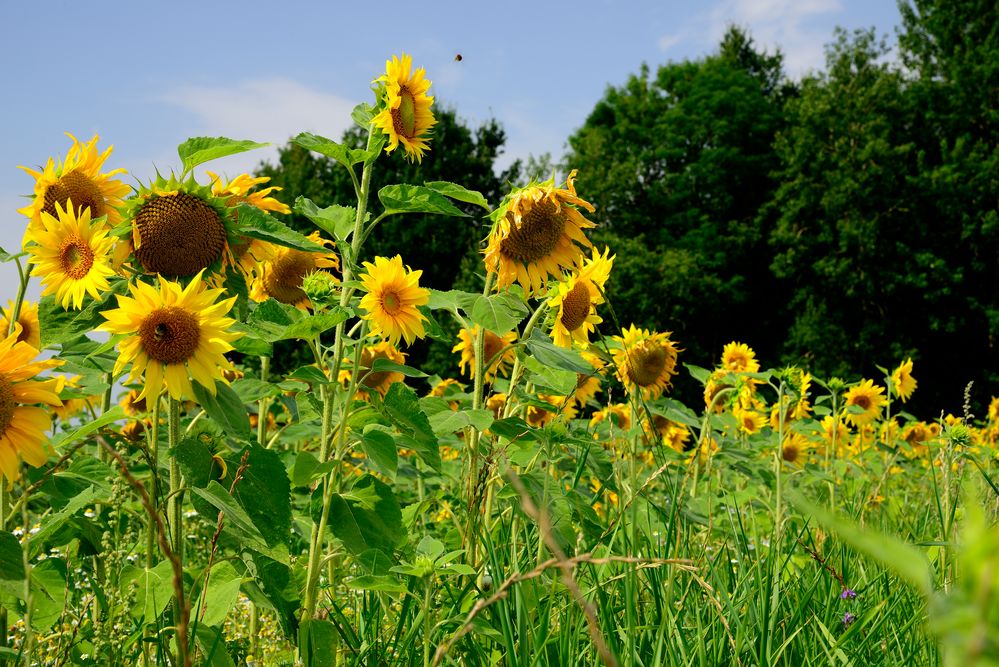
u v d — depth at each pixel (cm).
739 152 3616
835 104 3412
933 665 210
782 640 230
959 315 3150
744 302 3325
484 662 226
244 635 309
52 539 256
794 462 641
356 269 296
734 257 3356
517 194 322
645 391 452
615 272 3166
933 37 3725
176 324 225
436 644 236
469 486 296
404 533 255
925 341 3177
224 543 236
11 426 206
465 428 316
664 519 301
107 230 252
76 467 261
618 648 220
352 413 277
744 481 536
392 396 267
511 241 323
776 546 305
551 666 220
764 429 706
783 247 3375
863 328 3131
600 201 3531
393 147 307
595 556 253
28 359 206
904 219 3188
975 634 47
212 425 282
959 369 3158
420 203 300
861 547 53
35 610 227
